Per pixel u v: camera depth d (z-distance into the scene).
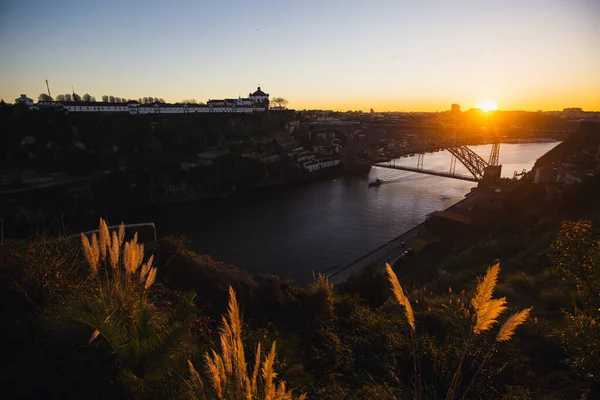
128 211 74.75
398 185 90.88
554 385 5.50
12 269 4.97
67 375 3.92
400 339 6.98
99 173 82.00
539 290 10.21
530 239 21.95
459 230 34.66
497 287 10.89
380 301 11.19
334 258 45.31
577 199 30.77
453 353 6.11
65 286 5.21
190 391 3.31
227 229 59.41
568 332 5.34
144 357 3.82
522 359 6.13
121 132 92.38
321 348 6.80
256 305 8.55
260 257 46.38
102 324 3.75
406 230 55.41
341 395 5.31
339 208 70.88
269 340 6.23
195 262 8.90
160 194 83.25
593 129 54.47
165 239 9.38
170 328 4.08
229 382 2.87
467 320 7.10
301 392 5.13
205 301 7.86
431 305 8.88
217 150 103.62
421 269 26.36
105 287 4.83
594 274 5.12
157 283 7.67
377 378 5.89
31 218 60.91
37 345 4.22
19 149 74.94
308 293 9.27
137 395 3.62
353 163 116.69
